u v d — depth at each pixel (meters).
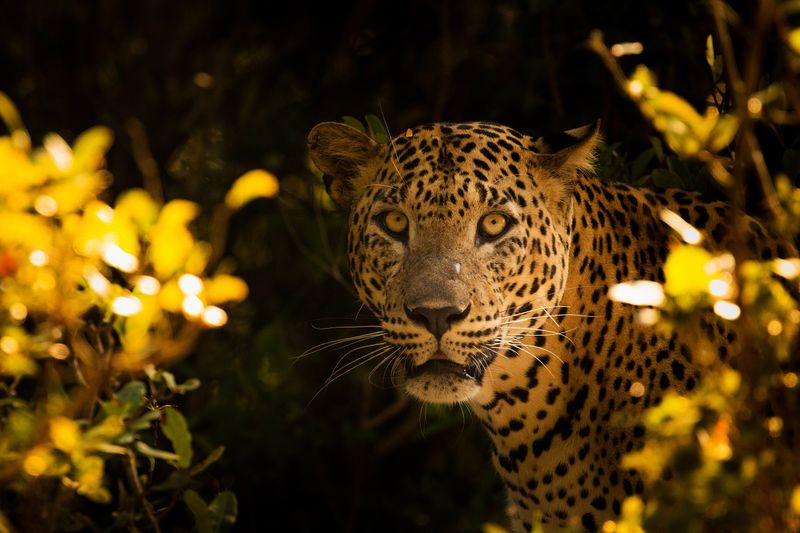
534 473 8.52
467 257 7.99
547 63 11.24
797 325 5.86
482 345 8.02
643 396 8.15
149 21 17.36
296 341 14.55
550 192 8.37
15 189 5.59
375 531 13.88
